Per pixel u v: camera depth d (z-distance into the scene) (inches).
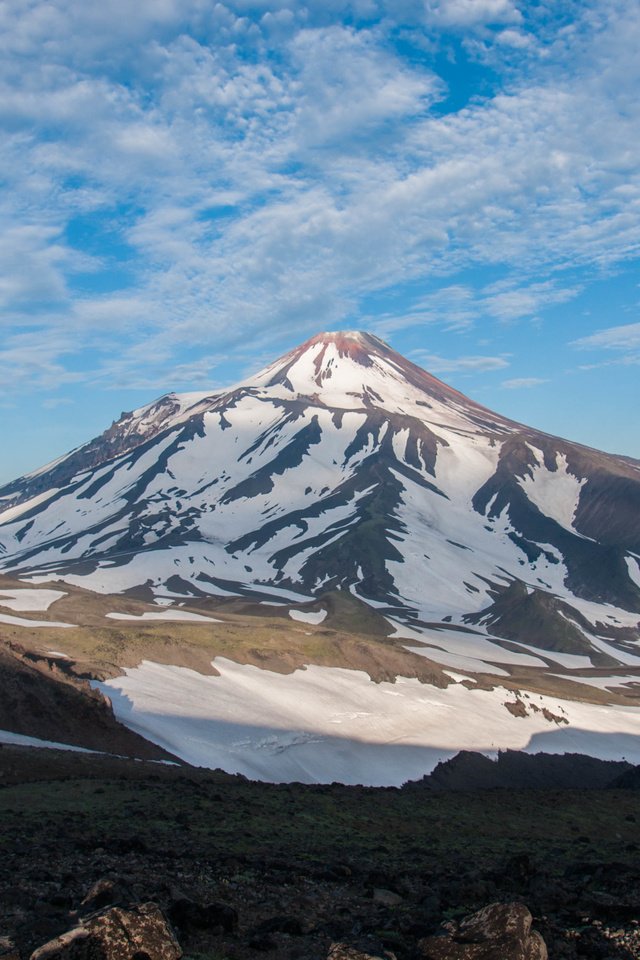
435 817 1648.6
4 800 1301.7
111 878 751.7
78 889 710.5
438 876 974.4
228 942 617.0
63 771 1696.6
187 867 864.9
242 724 3184.1
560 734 4343.0
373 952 565.0
